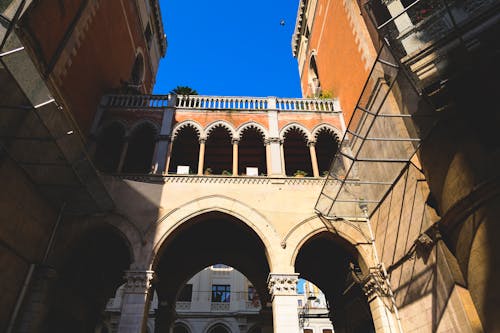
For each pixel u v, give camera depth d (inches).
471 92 334.3
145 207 531.5
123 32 804.0
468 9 338.6
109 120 636.7
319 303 1630.2
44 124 344.2
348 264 618.5
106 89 701.3
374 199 532.4
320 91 893.2
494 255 296.2
